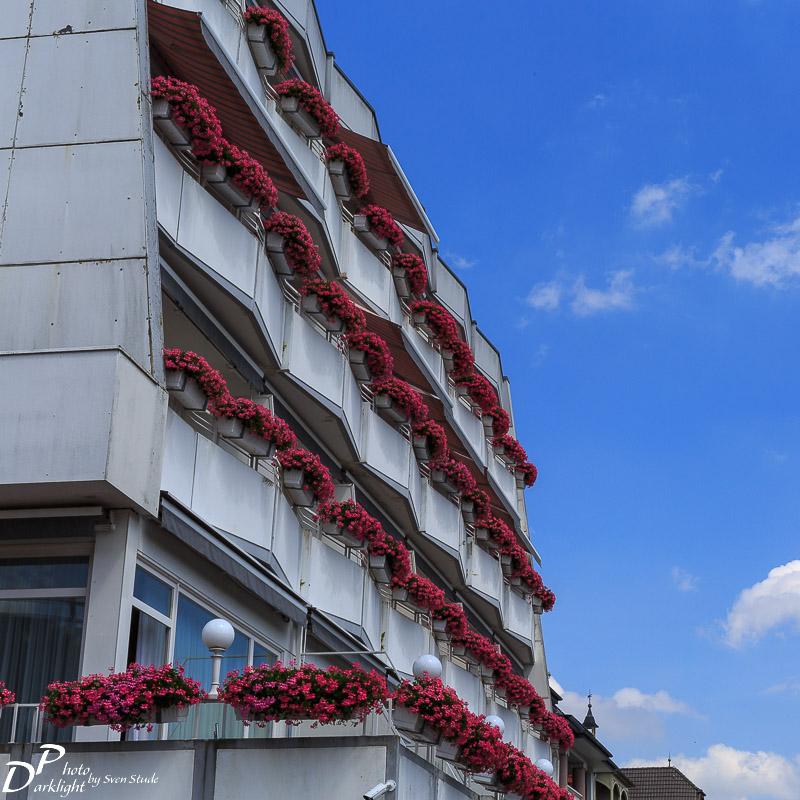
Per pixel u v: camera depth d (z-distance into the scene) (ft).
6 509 47.60
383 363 77.87
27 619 47.29
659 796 176.45
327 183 84.69
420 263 97.45
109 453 46.32
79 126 52.44
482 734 50.90
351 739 43.39
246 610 57.11
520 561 107.14
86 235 50.98
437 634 83.56
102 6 54.03
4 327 50.11
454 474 94.43
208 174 59.93
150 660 48.88
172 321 59.77
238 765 43.34
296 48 87.76
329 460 78.28
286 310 69.26
